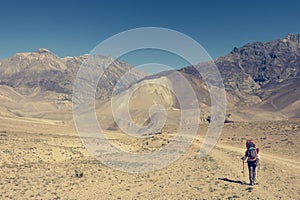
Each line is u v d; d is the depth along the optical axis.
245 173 25.02
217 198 18.19
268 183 21.67
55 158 39.38
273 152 36.50
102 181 23.33
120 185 22.12
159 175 25.05
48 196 19.45
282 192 19.36
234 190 19.88
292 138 45.03
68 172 27.06
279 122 64.44
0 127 64.94
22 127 70.69
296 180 22.61
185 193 19.52
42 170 28.19
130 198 18.98
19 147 40.69
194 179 23.20
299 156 33.38
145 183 22.56
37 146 43.00
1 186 21.78
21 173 26.81
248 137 50.00
